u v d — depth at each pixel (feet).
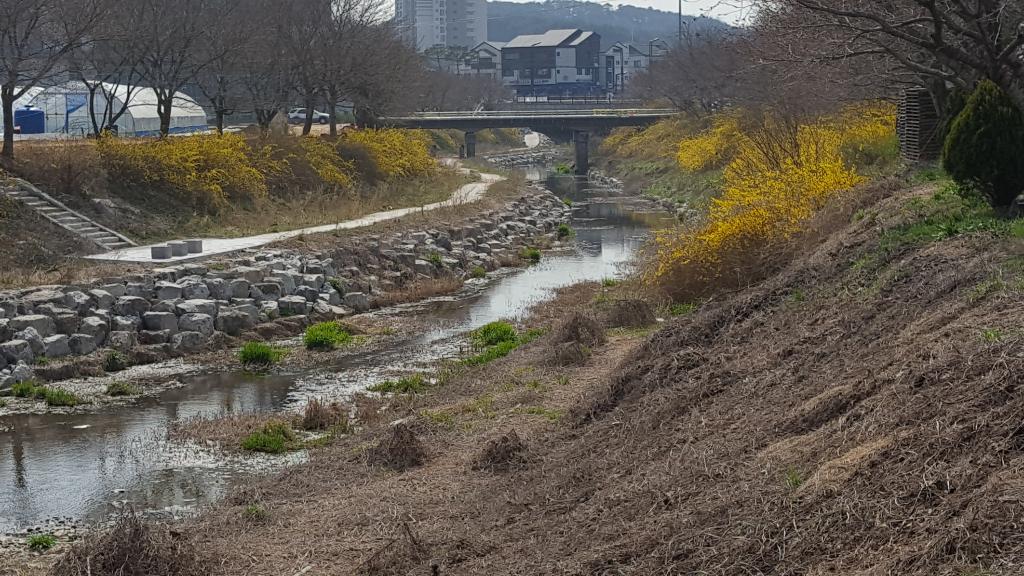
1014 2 55.72
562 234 134.72
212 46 134.72
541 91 549.13
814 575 23.39
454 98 365.20
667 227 138.51
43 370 62.69
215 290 77.82
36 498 43.29
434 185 164.14
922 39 56.34
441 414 50.21
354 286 89.40
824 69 74.38
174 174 110.01
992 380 27.40
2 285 71.31
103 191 101.09
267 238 97.76
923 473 24.99
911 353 32.91
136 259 82.94
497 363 61.21
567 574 27.61
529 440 43.34
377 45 171.83
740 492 28.71
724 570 25.03
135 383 62.69
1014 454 24.17
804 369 38.29
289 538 35.32
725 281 68.44
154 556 32.14
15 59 99.40
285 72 150.51
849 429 29.76
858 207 64.44
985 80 50.26
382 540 34.30
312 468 43.86
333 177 140.15
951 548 21.93
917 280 42.37
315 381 62.69
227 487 43.98
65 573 32.07
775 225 68.23
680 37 270.26
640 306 68.08
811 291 49.60
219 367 66.69
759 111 114.01
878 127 101.40
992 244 43.34
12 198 89.61
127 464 47.47
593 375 54.54
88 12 108.78
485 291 95.35
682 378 43.29
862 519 24.53
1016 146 49.16
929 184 63.16
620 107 326.85
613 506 31.86
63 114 167.43
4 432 52.80
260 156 131.54
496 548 31.58
